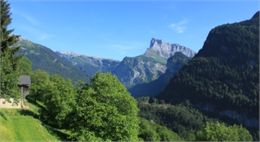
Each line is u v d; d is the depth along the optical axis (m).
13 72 75.88
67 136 99.75
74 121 96.62
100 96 98.19
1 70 72.81
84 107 94.81
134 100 101.62
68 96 106.44
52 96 107.06
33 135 84.69
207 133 132.25
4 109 98.88
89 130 94.12
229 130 133.00
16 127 84.44
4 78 72.94
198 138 135.12
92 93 97.81
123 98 99.12
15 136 77.19
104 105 95.81
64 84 112.62
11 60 93.94
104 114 93.50
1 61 74.00
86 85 105.75
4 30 92.50
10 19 93.88
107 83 100.00
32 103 134.25
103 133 93.38
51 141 88.25
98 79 101.19
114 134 93.88
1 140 68.69
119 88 102.00
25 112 107.25
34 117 104.88
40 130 91.56
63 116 101.81
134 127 96.94
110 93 98.00
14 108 107.69
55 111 105.12
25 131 84.38
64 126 106.38
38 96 142.50
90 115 93.06
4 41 91.19
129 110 99.44
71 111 99.44
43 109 109.69
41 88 141.88
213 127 133.88
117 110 98.38
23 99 121.38
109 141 93.38
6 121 83.88
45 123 105.44
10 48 95.00
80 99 98.31
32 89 144.00
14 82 74.62
